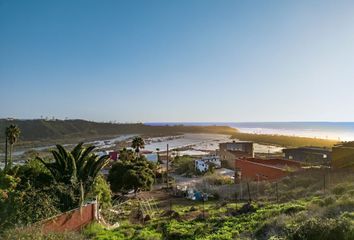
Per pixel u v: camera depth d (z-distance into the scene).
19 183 16.09
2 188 14.41
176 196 36.00
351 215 10.83
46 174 17.25
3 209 12.56
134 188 39.44
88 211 16.14
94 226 15.92
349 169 29.48
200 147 150.62
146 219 20.83
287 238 9.77
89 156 18.92
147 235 14.73
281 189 26.28
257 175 37.97
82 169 18.33
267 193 26.12
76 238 12.30
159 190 42.66
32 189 14.62
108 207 21.02
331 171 29.67
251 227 13.32
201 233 13.96
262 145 141.00
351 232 9.09
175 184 46.34
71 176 17.09
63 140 186.62
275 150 109.06
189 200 32.72
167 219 19.25
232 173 58.97
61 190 15.79
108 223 18.59
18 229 11.07
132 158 52.47
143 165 42.09
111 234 15.05
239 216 16.45
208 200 30.97
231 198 28.05
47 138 183.25
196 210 22.61
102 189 20.27
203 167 64.12
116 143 178.00
